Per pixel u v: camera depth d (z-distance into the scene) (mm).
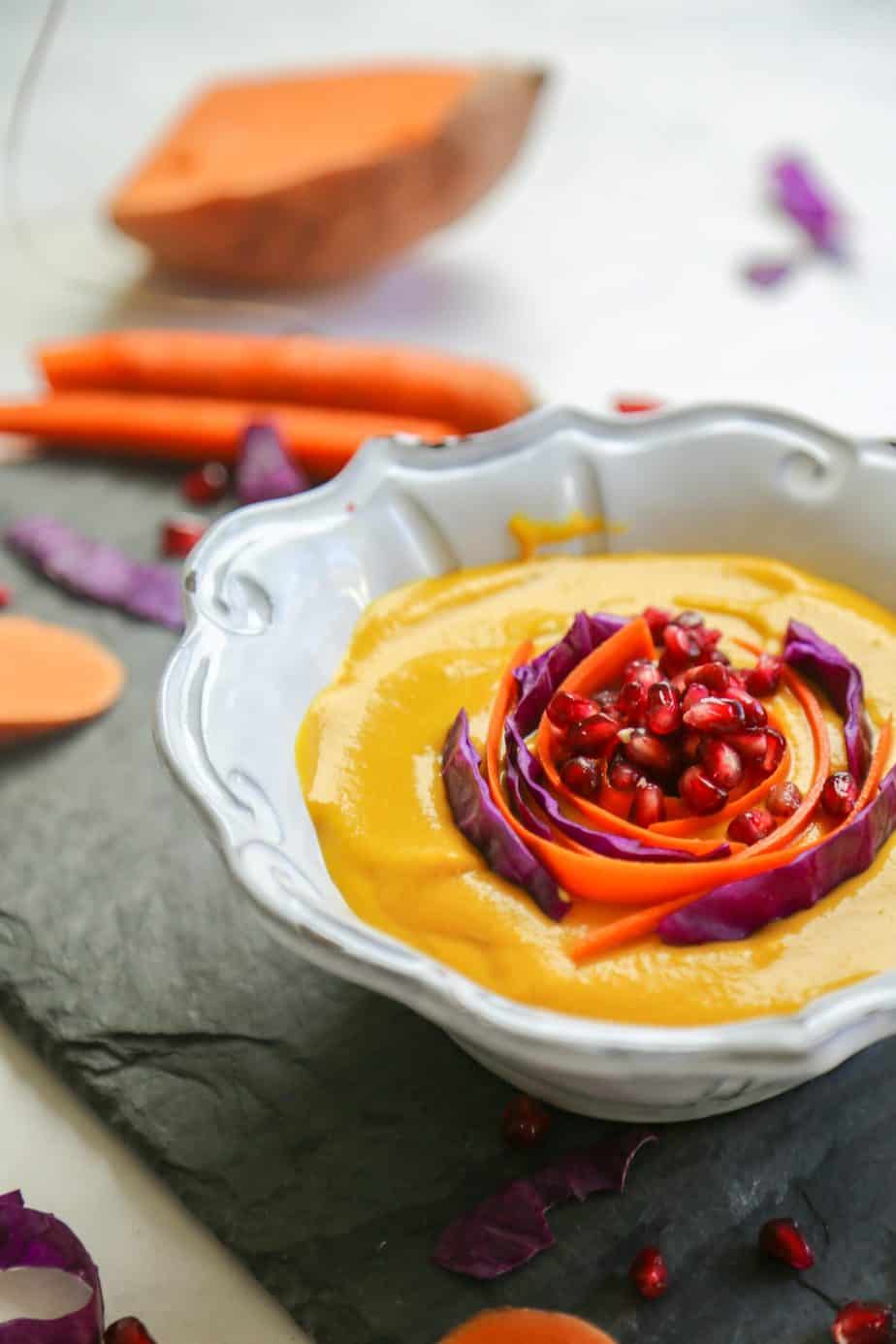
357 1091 403
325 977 426
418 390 602
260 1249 378
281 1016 418
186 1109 402
